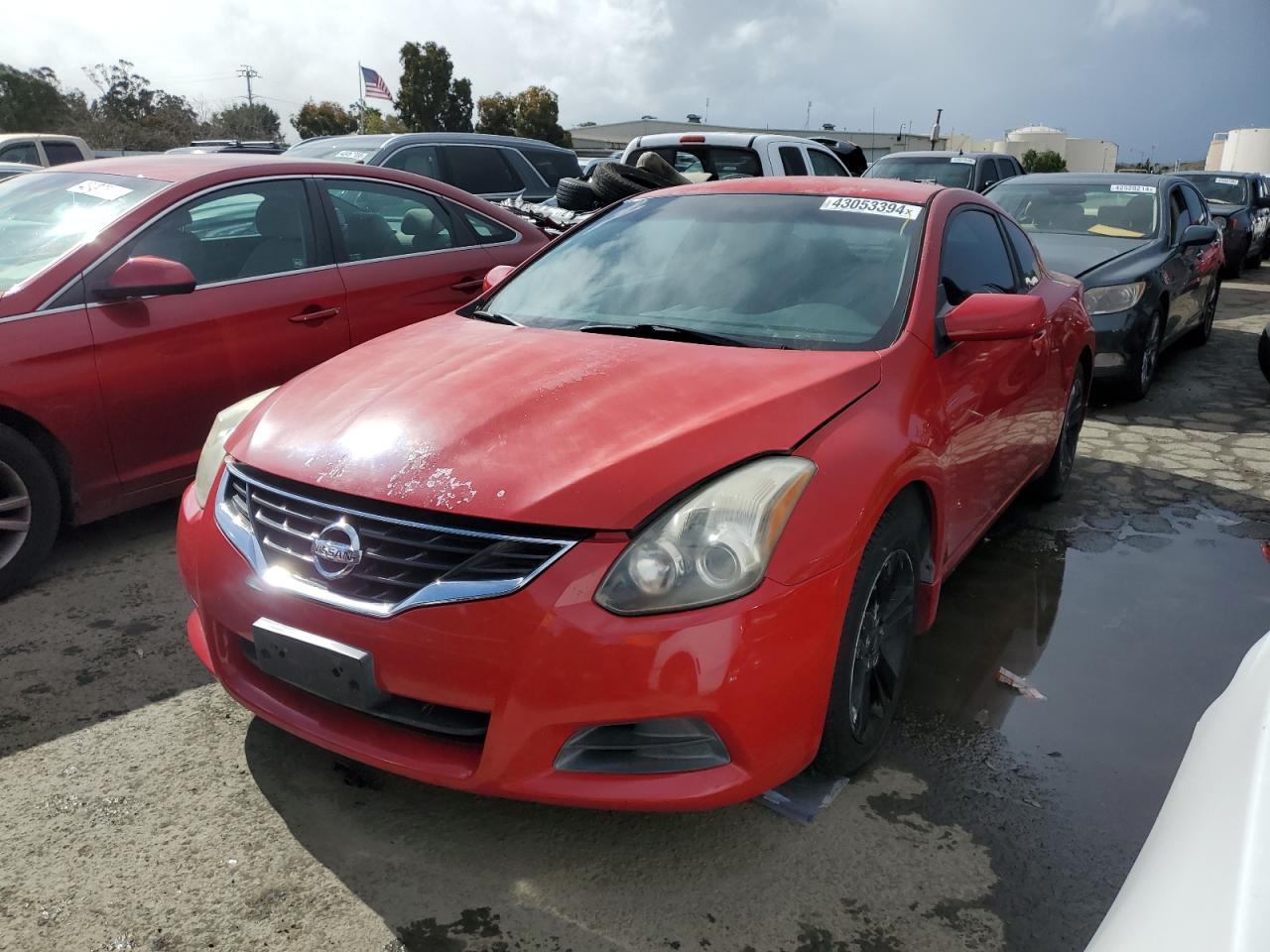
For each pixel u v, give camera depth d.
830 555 2.06
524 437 2.12
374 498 2.04
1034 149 73.44
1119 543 4.20
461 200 5.17
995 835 2.30
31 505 3.48
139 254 3.81
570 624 1.88
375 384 2.50
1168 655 3.22
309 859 2.19
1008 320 2.69
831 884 2.13
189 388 3.88
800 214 3.25
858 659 2.34
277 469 2.22
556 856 2.21
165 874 2.13
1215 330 9.85
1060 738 2.72
